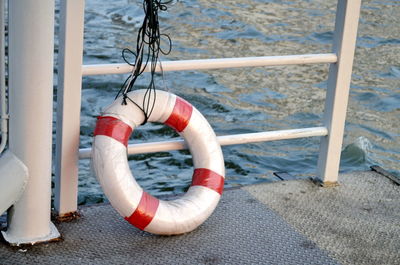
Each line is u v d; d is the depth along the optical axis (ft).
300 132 13.73
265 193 13.78
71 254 11.26
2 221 11.98
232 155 22.06
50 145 11.16
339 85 13.58
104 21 37.24
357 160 22.79
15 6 10.27
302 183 14.32
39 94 10.73
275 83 29.60
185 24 37.91
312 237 12.26
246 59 12.77
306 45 36.14
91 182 19.26
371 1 44.34
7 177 10.89
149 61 12.28
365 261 11.64
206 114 25.85
